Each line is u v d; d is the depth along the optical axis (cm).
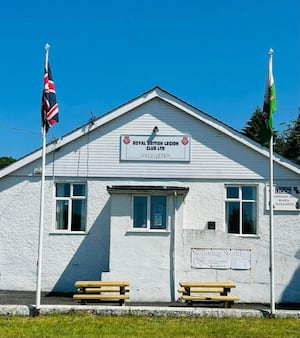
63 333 1262
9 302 1756
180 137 2144
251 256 1923
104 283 1681
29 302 1762
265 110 1561
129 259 1898
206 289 1862
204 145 2142
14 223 2141
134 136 2147
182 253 1909
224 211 2119
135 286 1881
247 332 1297
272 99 1548
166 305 1769
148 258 1898
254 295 1914
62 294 2034
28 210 2144
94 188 2138
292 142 4181
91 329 1306
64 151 2156
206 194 2125
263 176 2120
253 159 2131
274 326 1366
